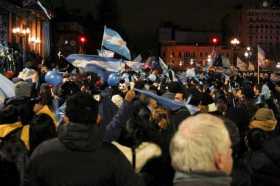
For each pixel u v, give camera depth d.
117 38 17.25
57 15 87.62
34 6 51.50
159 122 8.16
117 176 4.20
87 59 16.50
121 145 5.94
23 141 6.15
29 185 4.29
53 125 6.25
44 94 7.90
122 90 13.21
